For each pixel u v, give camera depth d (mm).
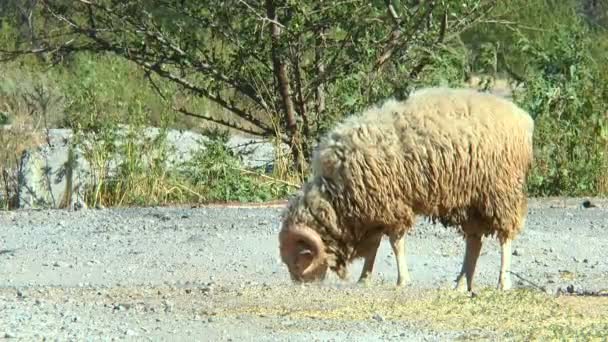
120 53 59375
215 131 57375
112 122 53625
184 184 54156
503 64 61812
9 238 43688
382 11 57625
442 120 32156
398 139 32062
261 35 56719
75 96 56250
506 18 68188
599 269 37531
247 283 34781
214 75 58531
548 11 71250
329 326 27844
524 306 30016
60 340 26266
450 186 32219
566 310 29688
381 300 30688
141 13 58188
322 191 32469
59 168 53531
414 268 37344
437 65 56531
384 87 55500
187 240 42156
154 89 63281
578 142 54156
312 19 56906
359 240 32906
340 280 33406
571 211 48375
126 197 52781
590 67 55969
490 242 41281
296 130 57281
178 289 33594
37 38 61719
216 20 57562
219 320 28734
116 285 34875
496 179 32594
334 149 32312
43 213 49500
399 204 32219
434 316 28859
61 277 36469
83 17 62000
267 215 47594
